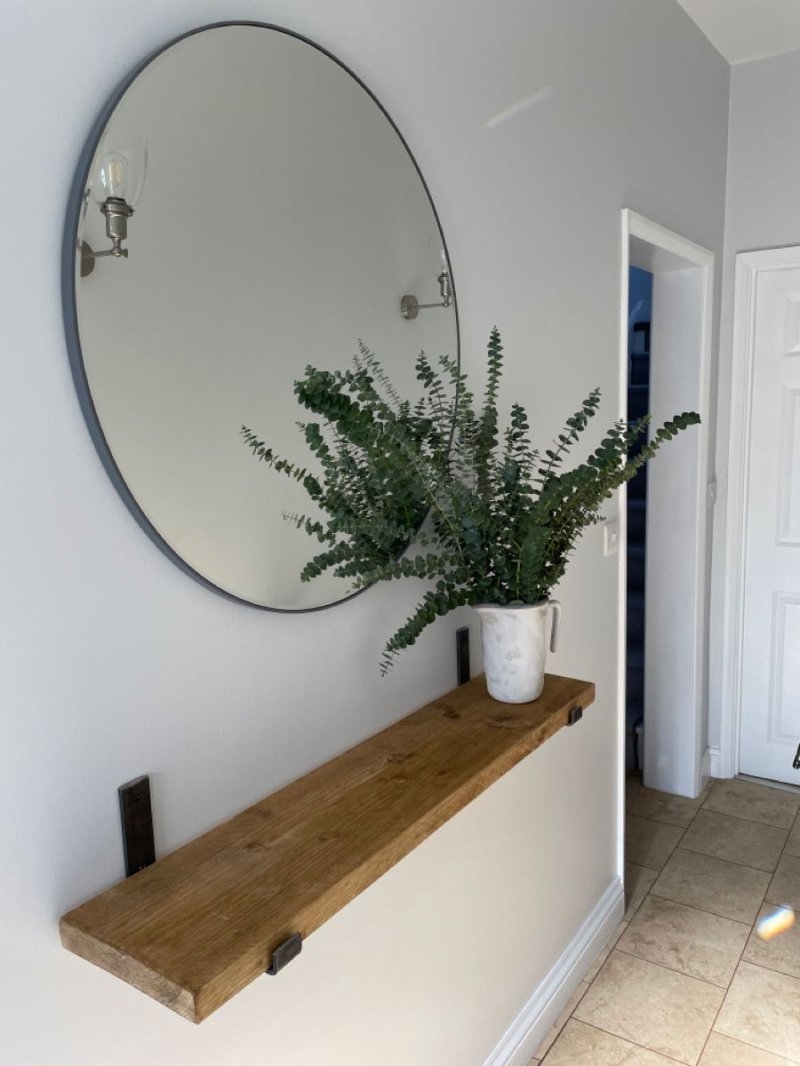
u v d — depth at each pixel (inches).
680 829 111.1
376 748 50.0
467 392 54.5
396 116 51.9
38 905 34.1
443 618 60.1
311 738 48.2
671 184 95.7
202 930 33.2
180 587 39.6
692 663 117.2
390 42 51.0
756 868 101.3
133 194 35.6
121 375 35.7
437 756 48.4
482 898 65.3
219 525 40.7
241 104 40.6
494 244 62.6
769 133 110.9
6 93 31.3
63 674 34.6
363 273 48.9
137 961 31.4
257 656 44.2
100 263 34.5
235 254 40.8
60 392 33.8
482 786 46.4
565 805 78.8
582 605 80.0
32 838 33.8
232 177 40.3
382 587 53.4
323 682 48.9
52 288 33.3
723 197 114.0
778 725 123.0
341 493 47.4
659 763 122.0
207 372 39.7
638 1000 79.7
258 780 44.6
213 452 40.2
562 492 48.8
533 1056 73.3
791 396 115.0
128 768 37.6
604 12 77.4
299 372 44.9
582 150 74.8
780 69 108.9
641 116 86.6
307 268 45.0
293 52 43.3
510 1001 70.9
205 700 41.3
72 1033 35.5
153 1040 38.7
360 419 40.7
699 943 87.7
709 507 119.2
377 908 53.4
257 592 43.1
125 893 36.1
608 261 81.1
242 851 39.2
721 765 125.8
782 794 120.1
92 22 34.0
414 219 52.7
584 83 74.5
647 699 121.5
